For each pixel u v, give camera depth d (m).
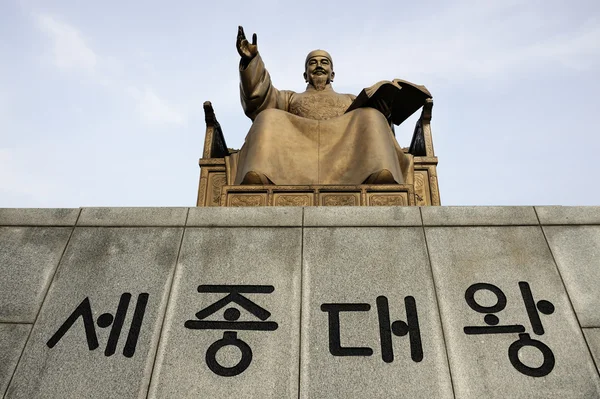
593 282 3.91
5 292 4.00
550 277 3.95
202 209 4.45
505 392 3.37
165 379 3.48
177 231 4.31
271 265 4.06
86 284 4.02
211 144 6.75
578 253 4.08
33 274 4.11
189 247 4.20
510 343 3.59
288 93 7.55
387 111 6.54
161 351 3.61
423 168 6.65
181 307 3.84
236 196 5.23
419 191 6.52
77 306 3.89
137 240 4.27
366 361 3.52
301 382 3.44
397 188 5.16
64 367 3.57
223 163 6.53
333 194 5.20
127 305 3.88
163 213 4.44
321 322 3.72
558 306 3.78
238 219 4.36
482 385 3.40
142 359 3.58
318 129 6.18
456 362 3.51
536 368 3.46
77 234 4.34
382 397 3.38
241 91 6.95
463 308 3.78
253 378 3.47
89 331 3.74
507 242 4.16
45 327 3.79
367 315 3.76
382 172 5.29
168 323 3.76
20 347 3.69
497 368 3.47
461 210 4.37
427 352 3.56
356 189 5.18
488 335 3.63
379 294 3.87
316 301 3.83
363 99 6.36
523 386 3.39
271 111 6.21
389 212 4.36
